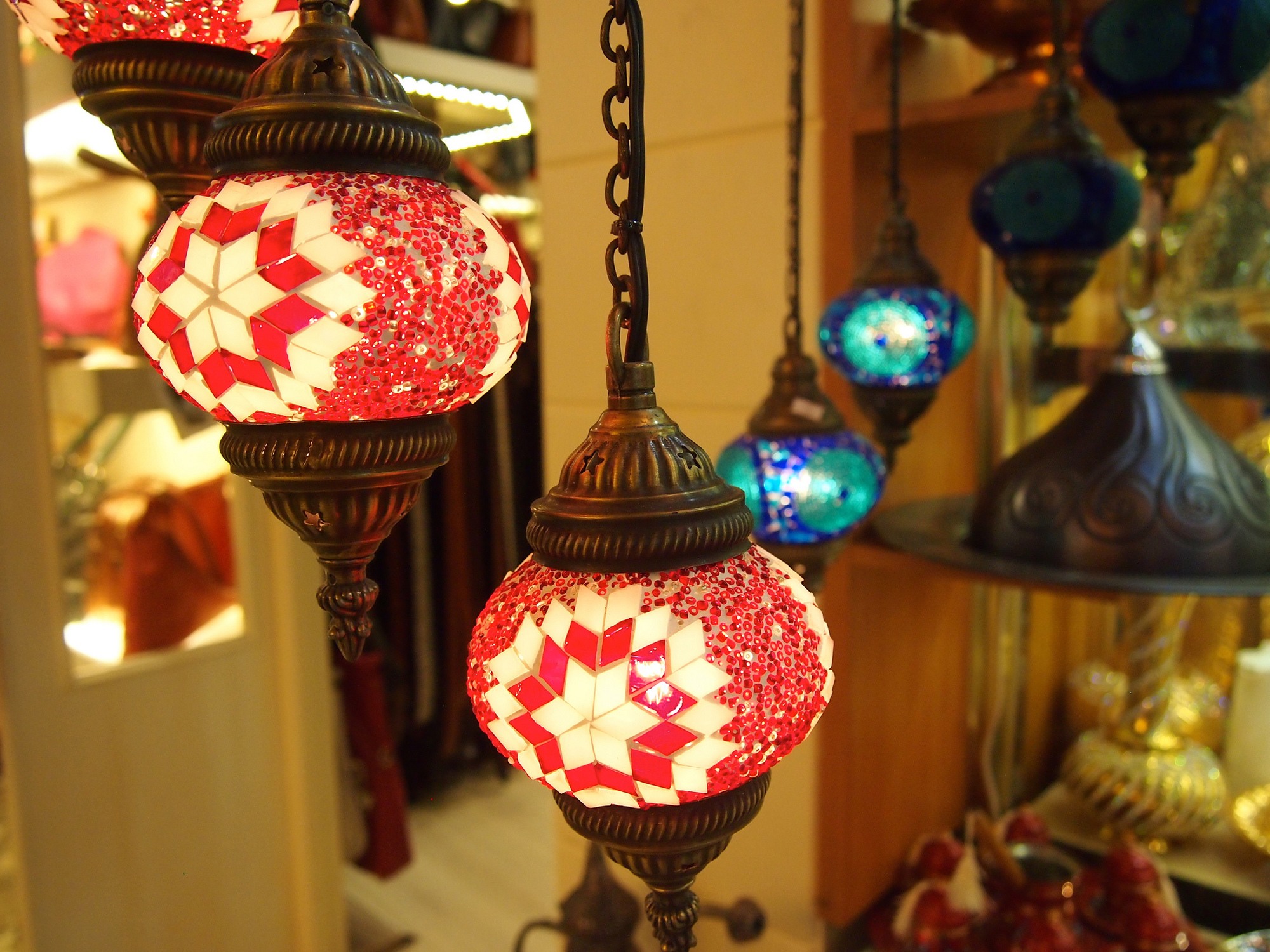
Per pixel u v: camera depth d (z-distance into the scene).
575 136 0.98
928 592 0.96
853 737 0.85
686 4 0.88
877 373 0.61
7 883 1.23
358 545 0.31
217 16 0.32
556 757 0.29
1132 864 0.79
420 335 0.27
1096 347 0.96
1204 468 0.60
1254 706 0.90
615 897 0.99
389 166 0.28
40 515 1.20
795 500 0.52
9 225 1.14
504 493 2.04
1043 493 0.64
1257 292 0.87
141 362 1.29
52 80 1.18
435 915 1.69
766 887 0.95
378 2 1.67
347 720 1.64
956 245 0.92
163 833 1.35
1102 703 1.00
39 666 1.22
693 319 0.92
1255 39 0.48
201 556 1.37
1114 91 0.52
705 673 0.27
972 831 0.83
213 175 0.31
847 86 0.78
